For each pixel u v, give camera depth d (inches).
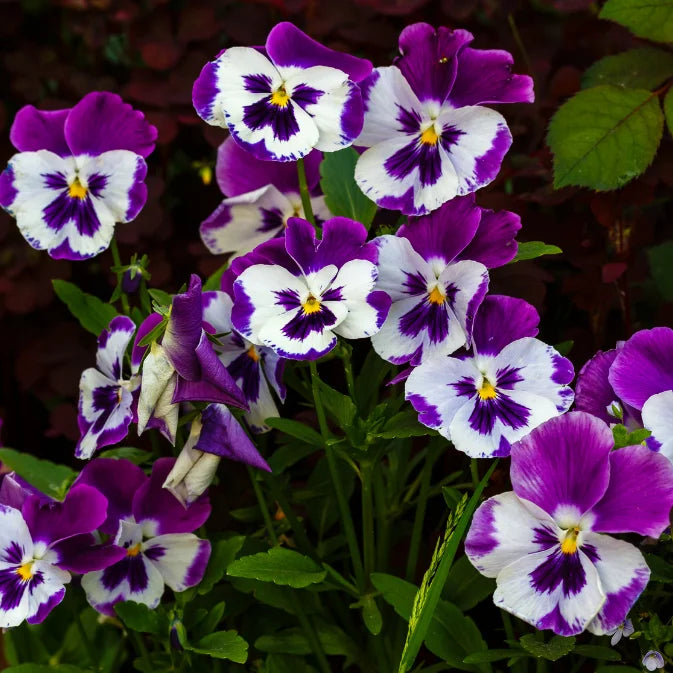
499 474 30.6
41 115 31.7
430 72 29.6
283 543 32.9
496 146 29.5
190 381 28.9
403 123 29.9
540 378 29.0
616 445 28.1
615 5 31.6
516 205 33.7
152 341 28.7
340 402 29.6
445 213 29.5
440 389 29.0
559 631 27.9
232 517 33.7
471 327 29.0
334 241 29.4
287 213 32.4
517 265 33.0
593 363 29.7
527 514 28.2
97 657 33.4
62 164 31.5
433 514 33.8
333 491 32.6
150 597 30.8
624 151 31.1
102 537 31.0
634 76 32.6
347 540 31.9
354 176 31.1
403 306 29.6
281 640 31.5
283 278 29.4
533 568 28.1
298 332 29.0
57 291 32.6
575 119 31.2
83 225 31.5
